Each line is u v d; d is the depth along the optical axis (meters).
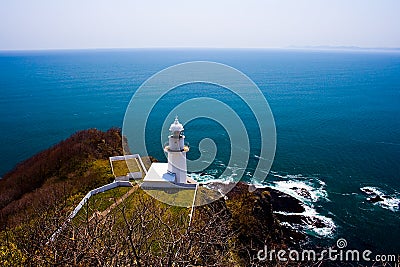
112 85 153.38
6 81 178.12
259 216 31.28
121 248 8.34
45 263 8.37
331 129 79.25
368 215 38.56
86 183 31.05
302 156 58.53
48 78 188.50
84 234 8.76
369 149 63.97
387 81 176.50
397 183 47.69
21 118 99.06
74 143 42.59
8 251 11.93
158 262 7.89
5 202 33.91
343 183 47.44
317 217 37.78
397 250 32.19
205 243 9.12
